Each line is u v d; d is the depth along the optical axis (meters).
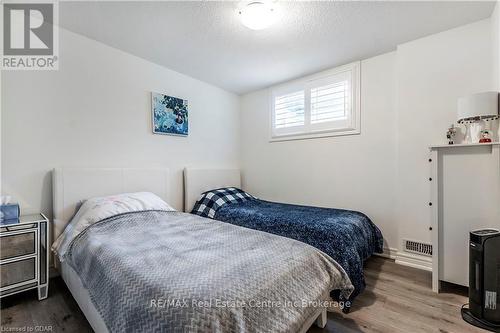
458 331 1.50
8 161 1.95
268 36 2.34
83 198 2.25
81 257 1.54
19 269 1.74
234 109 4.01
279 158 3.62
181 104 3.19
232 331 0.87
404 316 1.65
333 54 2.71
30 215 2.00
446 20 2.12
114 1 1.85
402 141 2.52
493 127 1.97
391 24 2.16
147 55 2.73
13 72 1.98
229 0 1.83
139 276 1.08
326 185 3.15
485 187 1.82
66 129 2.23
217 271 1.11
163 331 0.83
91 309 1.39
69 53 2.25
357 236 2.13
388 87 2.68
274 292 1.07
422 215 2.42
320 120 3.18
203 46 2.53
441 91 2.31
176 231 1.79
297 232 2.13
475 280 1.61
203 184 3.38
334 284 1.45
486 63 2.10
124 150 2.64
